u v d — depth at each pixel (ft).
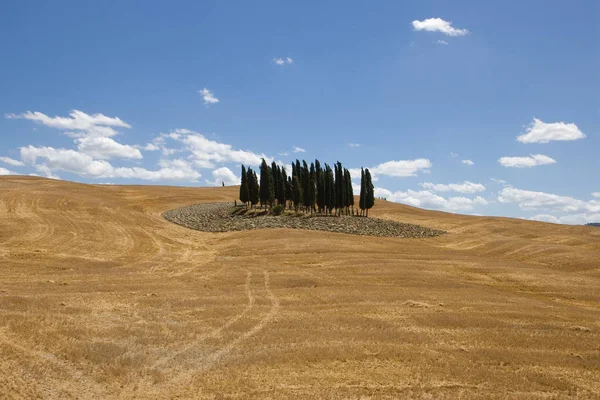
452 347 67.36
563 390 53.42
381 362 60.39
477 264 145.79
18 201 235.20
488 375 56.34
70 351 58.44
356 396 49.75
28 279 104.73
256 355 61.21
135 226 211.00
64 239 165.17
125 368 54.75
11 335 63.36
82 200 261.44
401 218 331.98
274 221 228.22
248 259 147.23
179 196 375.04
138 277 114.83
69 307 80.48
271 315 82.79
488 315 86.84
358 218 257.55
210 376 54.19
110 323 73.00
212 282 111.75
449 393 51.06
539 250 178.40
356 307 90.38
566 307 98.63
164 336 67.62
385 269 133.08
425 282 119.14
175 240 187.01
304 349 63.82
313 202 269.23
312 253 156.76
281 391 50.39
